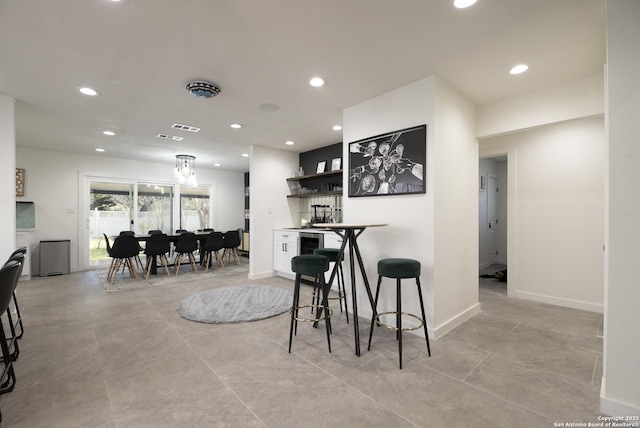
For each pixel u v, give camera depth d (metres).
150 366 2.26
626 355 1.63
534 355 2.39
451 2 1.82
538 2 1.81
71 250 6.21
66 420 1.66
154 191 7.48
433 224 2.72
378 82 2.89
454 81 2.88
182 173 7.04
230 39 2.20
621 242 1.64
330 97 3.24
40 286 4.86
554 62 2.52
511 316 3.32
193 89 2.87
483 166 6.18
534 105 3.06
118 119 3.98
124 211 7.01
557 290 3.78
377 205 3.18
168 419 1.67
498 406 1.76
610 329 1.67
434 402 1.80
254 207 5.45
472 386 1.97
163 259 5.92
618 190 1.65
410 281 2.89
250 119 4.01
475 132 3.44
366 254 3.27
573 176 3.68
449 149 2.96
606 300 1.69
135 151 6.09
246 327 3.04
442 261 2.84
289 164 6.01
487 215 6.36
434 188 2.72
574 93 2.82
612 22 1.65
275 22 2.00
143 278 5.44
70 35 2.12
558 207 3.78
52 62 2.49
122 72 2.68
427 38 2.19
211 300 3.97
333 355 2.42
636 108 1.59
